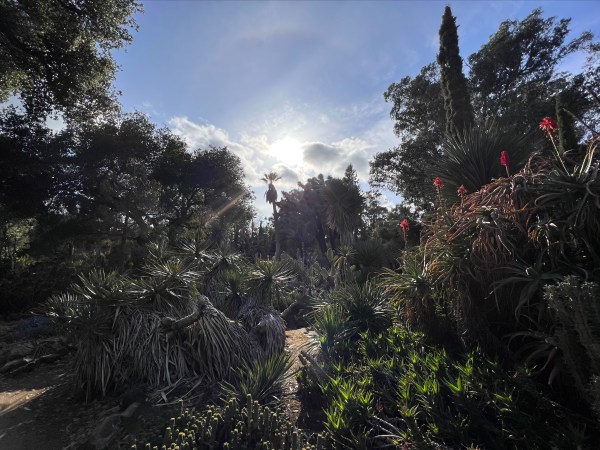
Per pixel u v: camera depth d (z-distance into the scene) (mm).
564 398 2637
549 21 20453
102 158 24203
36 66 13438
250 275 6410
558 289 2186
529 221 3109
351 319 5223
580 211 2699
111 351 4453
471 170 4727
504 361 3012
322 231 24297
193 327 4711
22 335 9188
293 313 9492
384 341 4246
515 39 20641
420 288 3762
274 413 2986
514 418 2311
